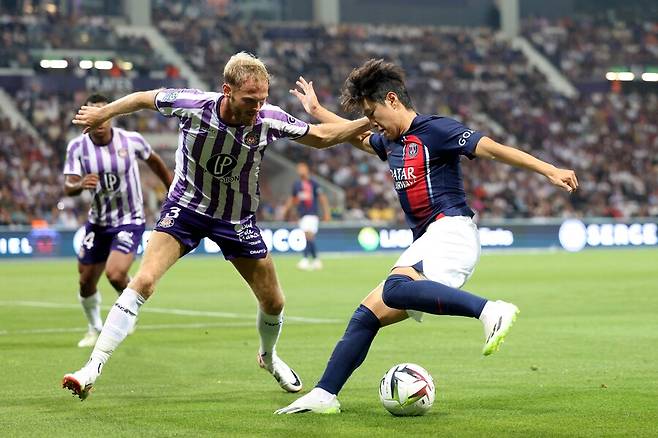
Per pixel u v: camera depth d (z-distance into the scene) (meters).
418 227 17.69
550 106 124.50
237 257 19.27
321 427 16.06
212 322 35.25
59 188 94.69
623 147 120.06
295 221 97.00
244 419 16.88
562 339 28.84
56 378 22.02
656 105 129.25
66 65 109.62
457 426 16.05
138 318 36.69
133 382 21.38
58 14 116.69
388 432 15.62
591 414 17.00
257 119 18.20
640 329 31.50
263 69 17.52
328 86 120.00
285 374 19.81
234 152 18.27
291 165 106.62
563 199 108.88
